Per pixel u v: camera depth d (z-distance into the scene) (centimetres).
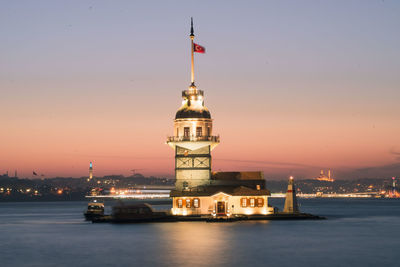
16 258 7244
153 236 9212
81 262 6856
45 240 9281
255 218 12075
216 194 12019
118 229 10694
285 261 6806
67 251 7800
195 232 9725
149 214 12238
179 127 12469
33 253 7681
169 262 6738
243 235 9288
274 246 8044
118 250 7750
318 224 11912
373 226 12212
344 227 11656
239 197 12169
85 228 11444
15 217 18288
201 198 12106
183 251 7556
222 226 10775
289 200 13050
